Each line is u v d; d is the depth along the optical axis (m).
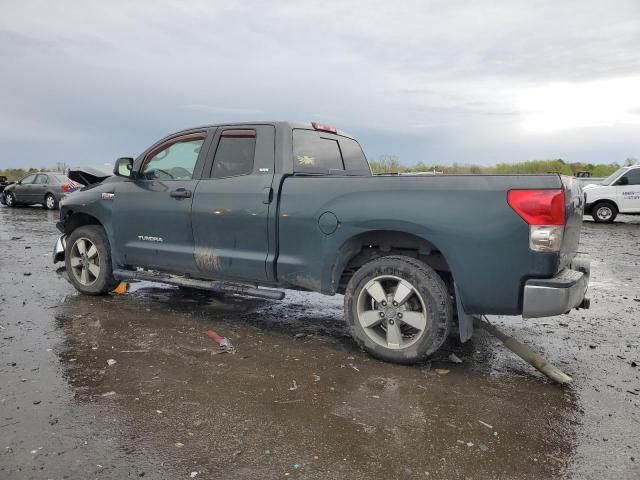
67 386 3.51
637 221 18.00
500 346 4.59
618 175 17.27
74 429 2.92
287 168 4.61
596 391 3.60
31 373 3.72
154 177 5.62
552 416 3.20
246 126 4.91
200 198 4.97
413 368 3.98
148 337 4.61
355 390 3.54
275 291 4.65
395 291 4.00
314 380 3.70
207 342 4.51
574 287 3.53
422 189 3.83
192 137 5.30
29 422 2.99
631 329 5.16
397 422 3.08
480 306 3.70
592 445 2.86
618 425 3.10
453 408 3.29
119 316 5.29
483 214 3.60
